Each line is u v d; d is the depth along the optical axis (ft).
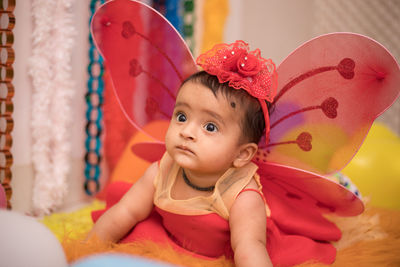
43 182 3.70
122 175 3.95
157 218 3.08
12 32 3.30
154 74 3.12
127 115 3.24
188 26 5.13
